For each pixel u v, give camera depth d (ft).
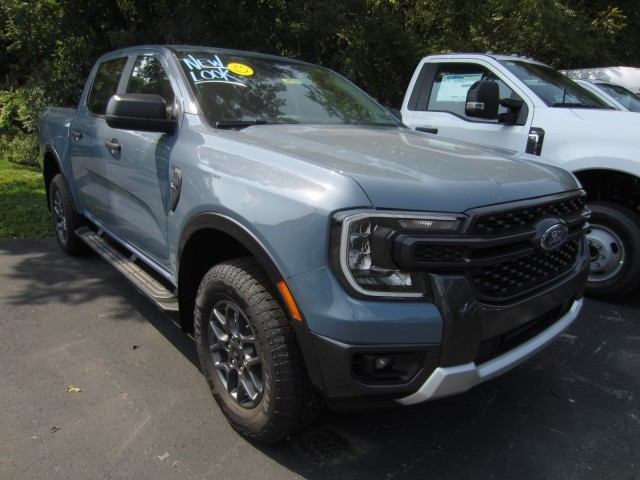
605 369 11.23
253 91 10.80
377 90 35.63
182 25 27.66
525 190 7.71
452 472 7.95
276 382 7.32
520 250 7.36
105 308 13.15
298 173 7.22
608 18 37.96
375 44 34.06
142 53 12.36
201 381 10.06
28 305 13.19
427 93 18.30
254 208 7.39
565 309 9.11
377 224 6.44
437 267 6.59
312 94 11.81
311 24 28.76
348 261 6.40
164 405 9.25
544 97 15.53
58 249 17.67
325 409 9.42
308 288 6.66
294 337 7.28
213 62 11.17
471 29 35.58
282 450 8.25
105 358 10.76
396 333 6.43
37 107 33.01
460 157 8.68
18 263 16.20
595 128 13.96
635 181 13.78
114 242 13.91
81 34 30.76
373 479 7.72
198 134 9.29
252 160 7.97
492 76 16.69
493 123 16.07
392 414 9.36
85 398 9.35
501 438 8.82
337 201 6.54
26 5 29.32
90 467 7.67
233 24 29.19
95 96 14.35
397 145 9.13
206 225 8.29
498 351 7.59
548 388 10.43
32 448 8.00
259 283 7.57
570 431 9.07
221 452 8.13
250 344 8.01
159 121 9.61
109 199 12.64
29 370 10.18
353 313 6.37
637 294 15.60
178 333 11.97
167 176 9.58
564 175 9.02
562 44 35.04
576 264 9.21
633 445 8.73
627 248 13.98
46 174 17.53
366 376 6.68
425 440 8.69
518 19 34.65
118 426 8.62
